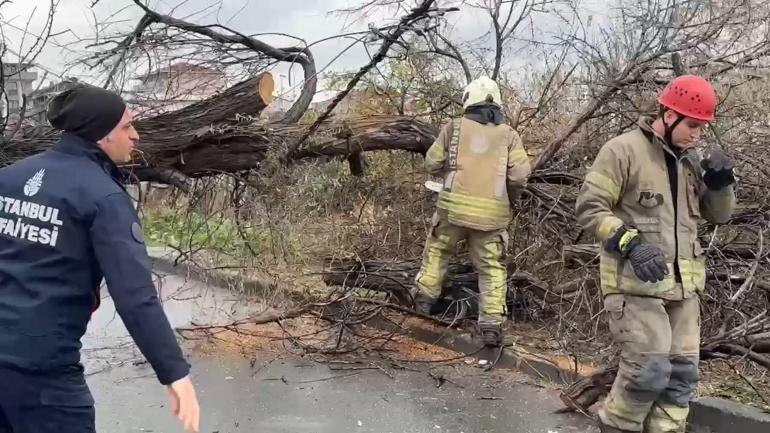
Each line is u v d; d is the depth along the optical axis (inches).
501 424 168.1
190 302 276.5
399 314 247.8
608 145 140.9
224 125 220.5
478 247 215.6
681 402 141.9
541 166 236.5
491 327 213.3
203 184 253.6
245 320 236.2
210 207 259.0
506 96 268.8
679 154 140.3
